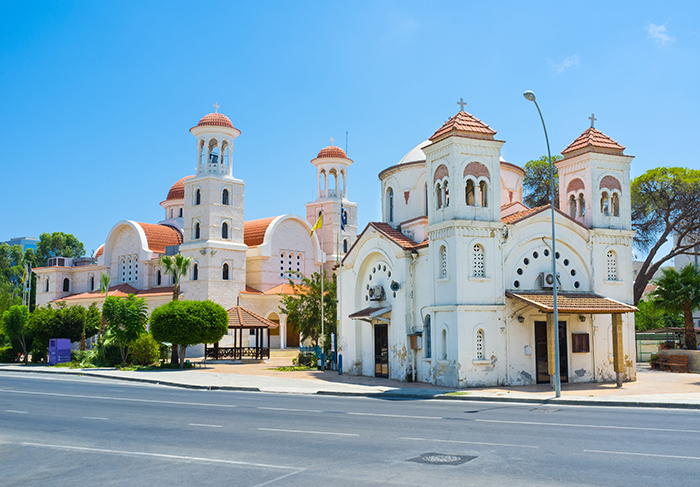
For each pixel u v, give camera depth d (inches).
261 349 1964.8
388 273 1246.9
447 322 1029.2
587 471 379.9
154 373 1449.3
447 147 1059.3
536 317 1065.5
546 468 389.4
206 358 1930.4
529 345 1050.1
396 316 1197.7
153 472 399.5
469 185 1071.6
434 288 1070.4
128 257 2864.2
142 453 465.7
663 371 1327.5
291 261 2689.5
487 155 1066.1
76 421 649.6
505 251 1059.9
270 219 2714.1
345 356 1391.5
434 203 1097.4
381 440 504.4
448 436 521.7
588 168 1161.4
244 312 1935.3
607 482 351.6
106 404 819.4
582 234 1127.0
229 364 1801.2
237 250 2420.0
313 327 1722.4
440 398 901.8
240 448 478.0
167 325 1585.9
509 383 1025.5
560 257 1112.8
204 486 358.0
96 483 375.2
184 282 2395.4
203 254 2330.2
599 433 530.6
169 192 3157.0
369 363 1309.1
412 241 1226.0
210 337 1622.8
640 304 2315.5
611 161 1175.0
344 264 1412.4
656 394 863.7
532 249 1091.9
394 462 414.0
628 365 1095.6
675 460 411.2
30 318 1943.9
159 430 580.1
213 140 2460.6
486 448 461.1
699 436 511.5
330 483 357.7
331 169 2893.7
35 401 856.9
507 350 1032.8
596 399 800.9
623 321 1107.3
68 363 1787.6
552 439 500.1
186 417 676.1
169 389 1105.4
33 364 1897.1
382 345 1261.1
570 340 1084.5
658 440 491.5
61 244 4532.5
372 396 957.2
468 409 747.4
